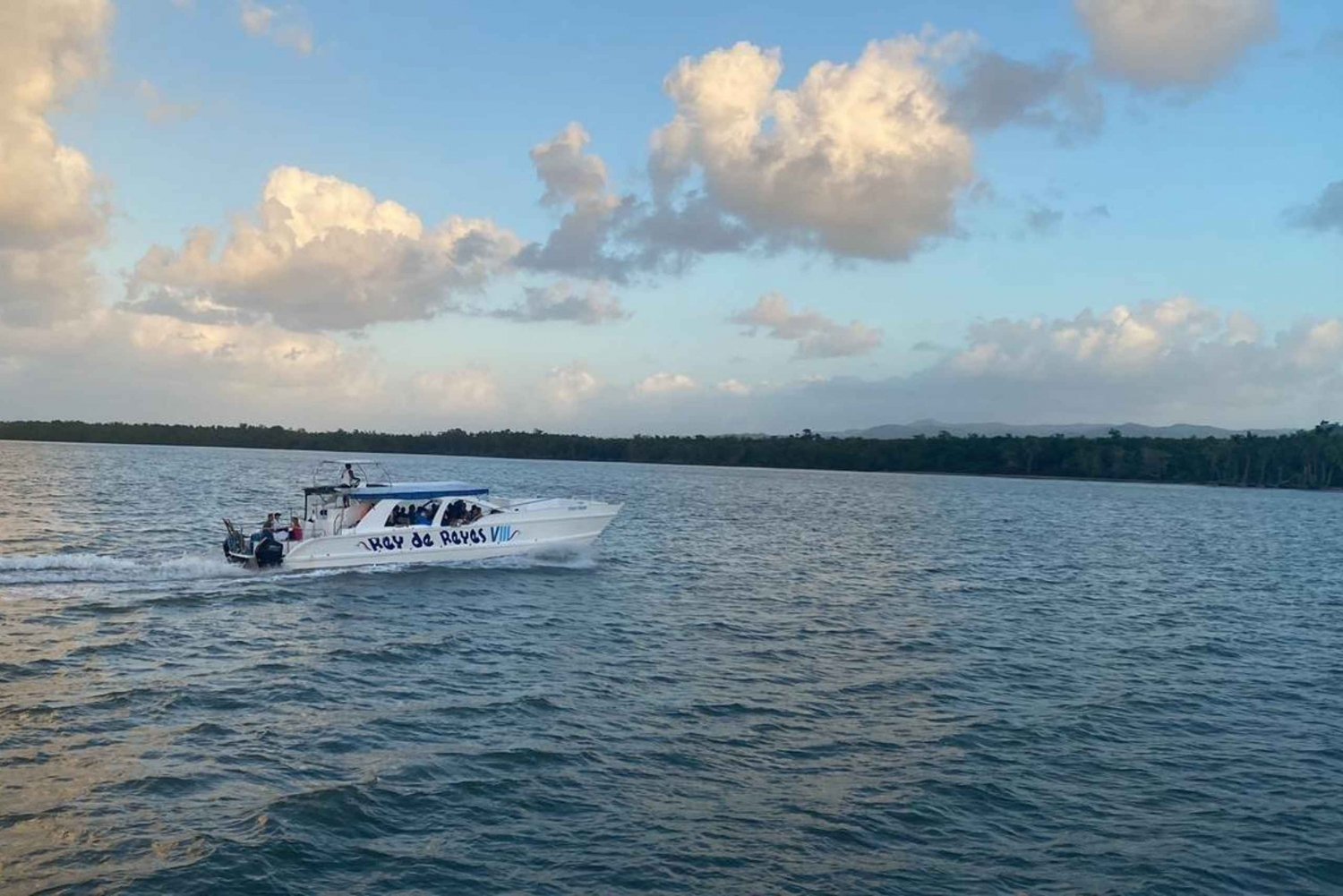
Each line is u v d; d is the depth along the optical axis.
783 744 14.35
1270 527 69.75
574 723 14.94
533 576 29.75
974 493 118.62
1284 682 19.36
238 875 9.55
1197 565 41.59
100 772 12.10
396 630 21.44
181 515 47.78
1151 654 21.64
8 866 9.52
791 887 9.88
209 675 17.09
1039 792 12.77
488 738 14.09
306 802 11.26
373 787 11.92
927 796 12.47
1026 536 53.66
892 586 31.38
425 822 11.06
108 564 28.17
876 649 21.28
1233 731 15.80
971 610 27.05
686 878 9.97
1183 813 12.23
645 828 11.13
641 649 20.50
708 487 110.69
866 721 15.70
